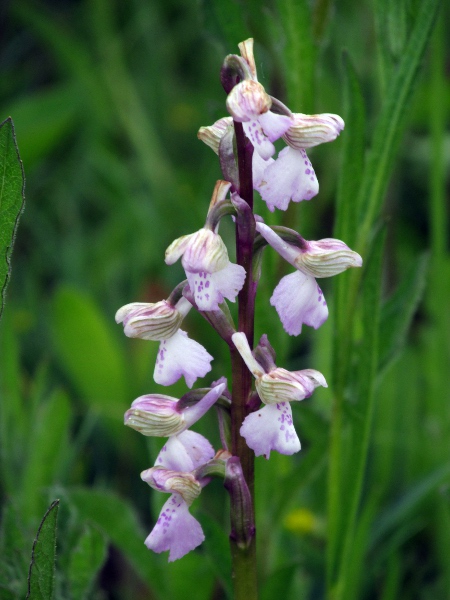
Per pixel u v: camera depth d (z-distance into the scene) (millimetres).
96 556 447
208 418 540
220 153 386
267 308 460
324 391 536
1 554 440
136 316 390
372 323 443
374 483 535
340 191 449
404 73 444
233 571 396
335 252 387
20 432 515
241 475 389
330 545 455
